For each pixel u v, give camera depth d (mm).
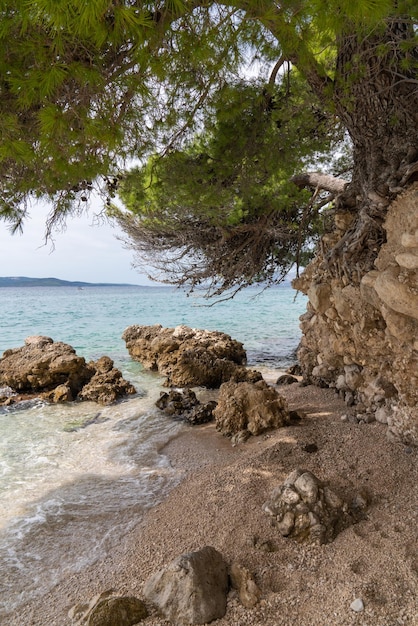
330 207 11023
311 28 3465
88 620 3439
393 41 5504
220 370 12367
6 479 6699
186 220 10930
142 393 11883
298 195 9172
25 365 12070
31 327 28672
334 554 4070
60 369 11789
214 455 7039
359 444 6070
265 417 7402
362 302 6547
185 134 6133
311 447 6230
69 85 3502
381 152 6262
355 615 3355
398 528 4242
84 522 5391
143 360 15789
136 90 3662
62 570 4477
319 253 8453
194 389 12070
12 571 4496
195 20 3387
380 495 4836
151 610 3633
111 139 3660
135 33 2861
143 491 6148
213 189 7930
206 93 4898
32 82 2855
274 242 12305
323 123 8234
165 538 4762
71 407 10680
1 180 4609
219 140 7219
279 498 4664
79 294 103812
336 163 10320
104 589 4062
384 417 6613
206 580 3695
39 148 3660
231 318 33156
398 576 3666
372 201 6078
